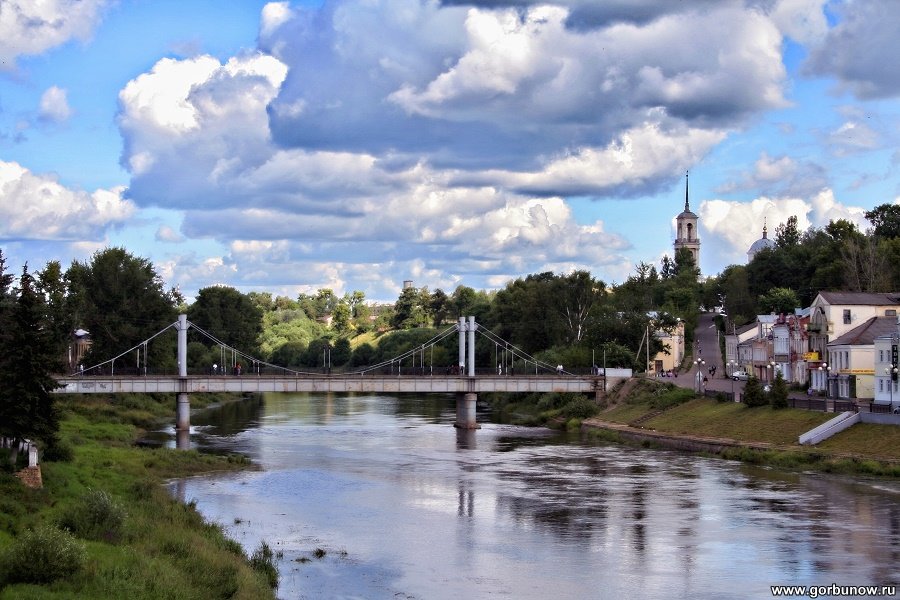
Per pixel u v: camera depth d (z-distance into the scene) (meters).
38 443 88.19
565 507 85.38
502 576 62.41
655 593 58.75
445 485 98.06
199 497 89.88
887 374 122.44
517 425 172.75
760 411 129.00
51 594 47.78
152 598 50.38
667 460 116.75
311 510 84.19
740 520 78.75
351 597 57.53
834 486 93.62
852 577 61.72
